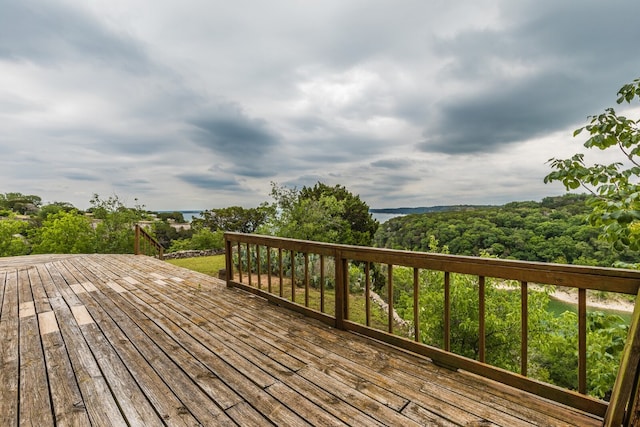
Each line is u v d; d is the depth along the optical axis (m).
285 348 2.49
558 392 1.67
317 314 3.18
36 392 1.84
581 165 2.30
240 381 1.97
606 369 2.64
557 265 1.68
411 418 1.59
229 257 4.69
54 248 12.15
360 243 16.28
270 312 3.46
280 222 10.64
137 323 3.10
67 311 3.51
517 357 6.17
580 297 1.64
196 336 2.75
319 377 2.02
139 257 8.48
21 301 3.95
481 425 1.52
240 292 4.39
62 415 1.62
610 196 2.12
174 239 23.02
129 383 1.95
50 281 5.18
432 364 2.19
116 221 12.59
